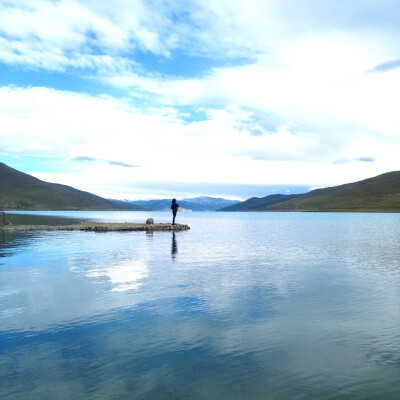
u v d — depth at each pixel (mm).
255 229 59594
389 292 12781
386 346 7938
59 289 12953
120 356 7344
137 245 29312
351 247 28469
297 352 7602
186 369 6789
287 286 13695
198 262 19812
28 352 7504
